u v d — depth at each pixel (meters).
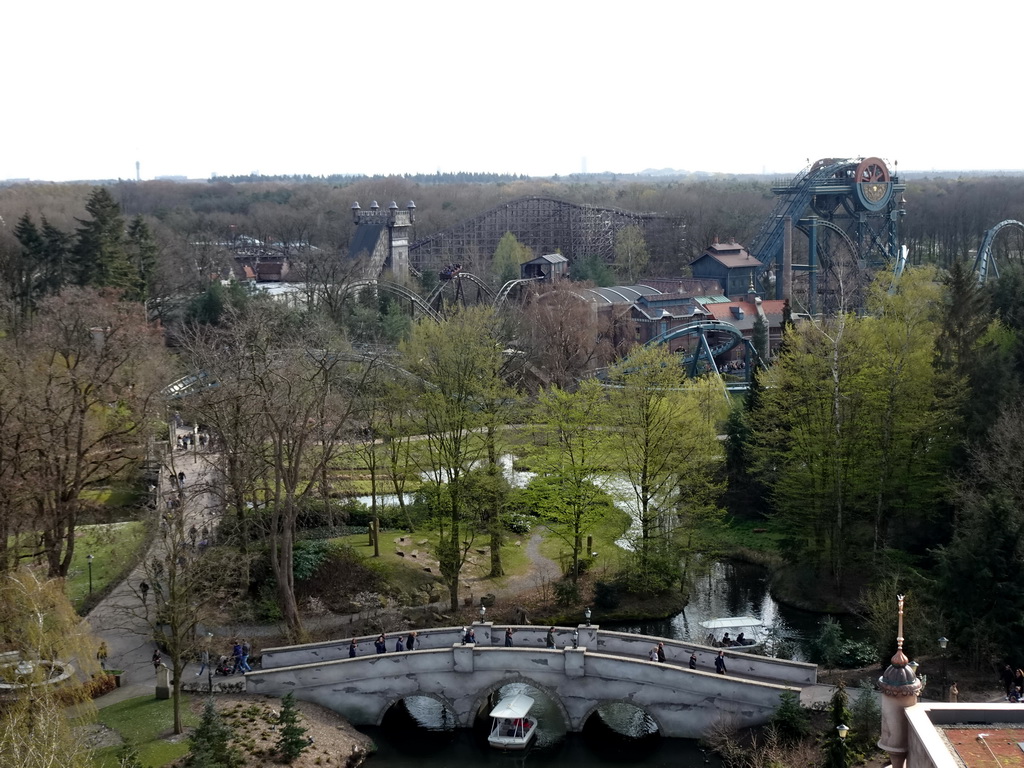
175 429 112.56
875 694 55.50
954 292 83.06
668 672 60.66
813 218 177.50
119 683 64.31
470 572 83.81
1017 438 68.44
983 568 60.50
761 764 53.41
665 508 83.56
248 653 68.19
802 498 82.00
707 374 117.50
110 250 136.38
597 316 156.12
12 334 103.12
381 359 93.94
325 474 80.75
